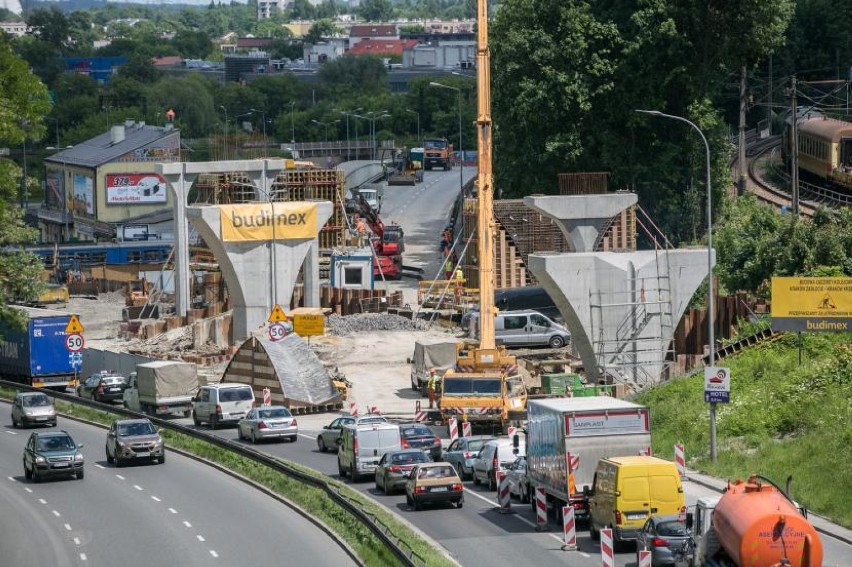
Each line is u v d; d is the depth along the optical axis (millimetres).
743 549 88438
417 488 139375
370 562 116250
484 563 113312
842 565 108500
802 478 138250
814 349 188625
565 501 125938
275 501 154250
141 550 129875
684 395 183750
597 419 125562
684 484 143625
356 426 163000
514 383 197750
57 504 156250
